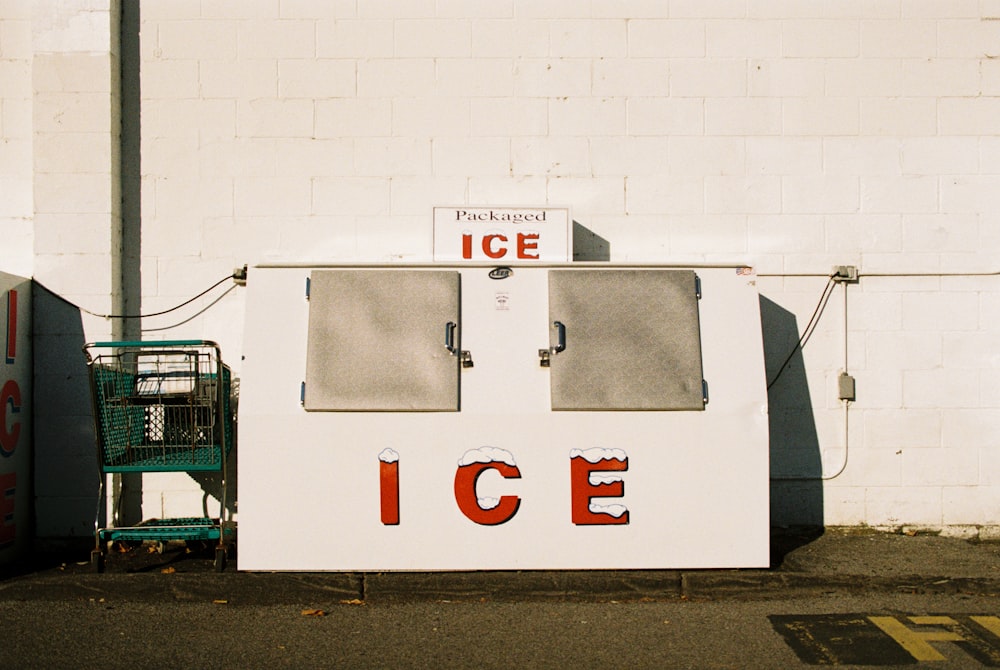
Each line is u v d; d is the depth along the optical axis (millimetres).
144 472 6496
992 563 5938
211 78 6824
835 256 6852
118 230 6746
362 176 6844
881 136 6875
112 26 6715
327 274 5758
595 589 5520
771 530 6793
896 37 6891
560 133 6871
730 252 6867
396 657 4605
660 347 5660
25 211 6762
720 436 5590
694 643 4805
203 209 6805
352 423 5535
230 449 6688
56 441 6605
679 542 5555
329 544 5508
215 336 6781
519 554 5508
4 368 6219
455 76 6867
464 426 5535
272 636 4922
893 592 5629
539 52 6875
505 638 4887
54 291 6625
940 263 6852
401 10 6859
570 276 5773
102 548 5789
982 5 6891
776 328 6848
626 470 5551
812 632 4965
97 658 4582
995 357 6824
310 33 6852
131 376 6184
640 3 6883
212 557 6148
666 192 6871
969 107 6883
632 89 6883
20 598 5516
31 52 6773
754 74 6883
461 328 5688
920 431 6797
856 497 6801
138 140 6801
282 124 6828
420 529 5512
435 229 6535
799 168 6875
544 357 5637
